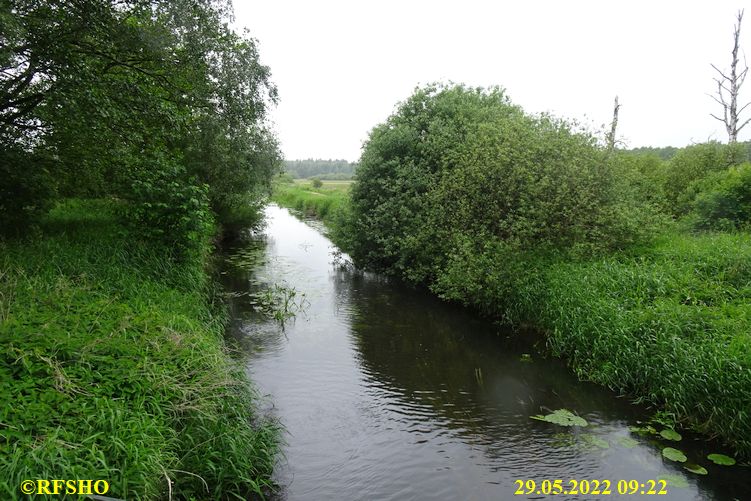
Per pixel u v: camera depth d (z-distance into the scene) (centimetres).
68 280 817
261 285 1711
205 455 526
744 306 809
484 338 1161
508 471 624
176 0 1048
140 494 425
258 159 2119
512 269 1208
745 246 1056
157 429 498
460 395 850
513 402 822
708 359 700
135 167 1167
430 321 1304
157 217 1170
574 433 717
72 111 879
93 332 642
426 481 600
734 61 2339
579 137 1281
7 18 681
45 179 1134
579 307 980
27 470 378
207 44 1161
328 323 1274
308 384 883
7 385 468
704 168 1872
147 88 1180
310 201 4831
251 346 1073
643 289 958
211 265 1967
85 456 421
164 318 784
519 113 1716
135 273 1007
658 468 624
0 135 1029
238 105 1360
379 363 996
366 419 757
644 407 785
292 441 684
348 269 2097
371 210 1889
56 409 468
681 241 1200
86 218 1468
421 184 1714
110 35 991
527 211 1229
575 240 1209
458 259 1289
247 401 698
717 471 613
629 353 828
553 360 1004
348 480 597
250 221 2892
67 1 891
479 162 1364
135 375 562
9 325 566
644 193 1450
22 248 933
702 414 699
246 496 548
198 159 1750
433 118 1880
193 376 636
